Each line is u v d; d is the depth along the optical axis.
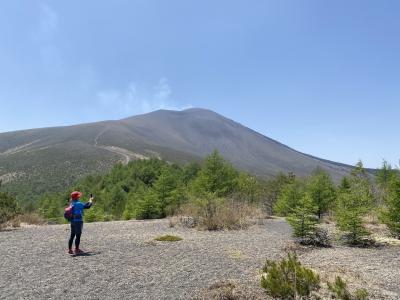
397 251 13.25
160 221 24.81
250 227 20.44
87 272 9.70
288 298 7.54
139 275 9.40
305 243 14.79
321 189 29.61
